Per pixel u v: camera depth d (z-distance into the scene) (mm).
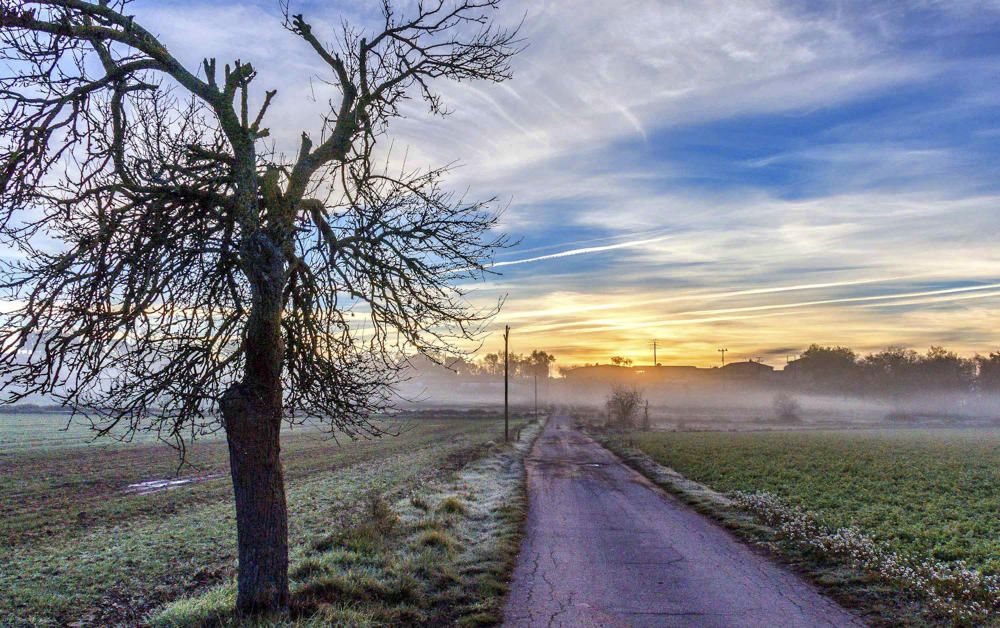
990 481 26156
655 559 12625
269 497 7707
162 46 7504
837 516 17203
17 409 90688
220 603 8711
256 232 7328
